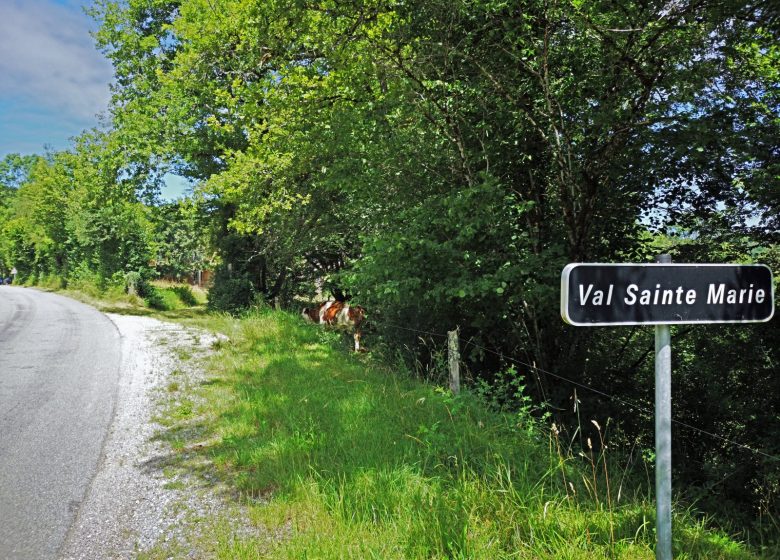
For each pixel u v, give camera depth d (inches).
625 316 85.7
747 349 269.9
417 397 245.4
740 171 262.2
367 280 323.0
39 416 270.4
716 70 226.1
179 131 720.3
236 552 130.3
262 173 538.0
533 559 117.3
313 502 151.6
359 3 287.6
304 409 239.8
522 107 285.0
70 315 792.3
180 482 182.9
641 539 123.9
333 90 389.1
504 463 160.9
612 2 224.1
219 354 418.9
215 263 826.2
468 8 277.6
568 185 284.0
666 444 87.0
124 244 1095.0
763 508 216.8
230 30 531.5
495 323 314.0
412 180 350.9
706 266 90.9
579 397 304.3
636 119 254.2
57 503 171.2
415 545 122.1
